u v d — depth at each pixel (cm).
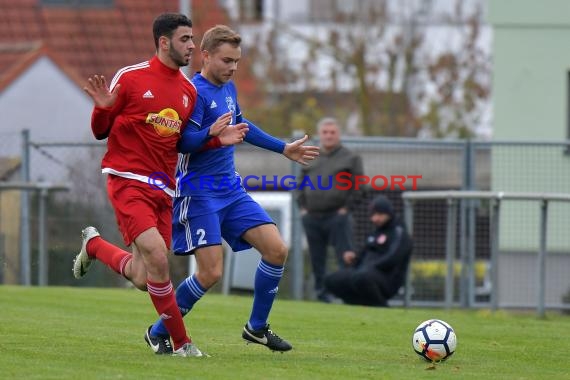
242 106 7619
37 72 6525
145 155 2070
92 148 4131
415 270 3891
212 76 2189
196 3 7831
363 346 2416
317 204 3759
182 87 2102
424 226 3897
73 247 4081
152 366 1948
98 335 2456
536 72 5144
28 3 7775
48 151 4128
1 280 4044
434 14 8519
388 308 3419
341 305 3422
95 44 7581
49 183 4034
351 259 3681
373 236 3606
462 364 2145
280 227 4006
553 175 4169
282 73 7806
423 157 4081
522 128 5153
